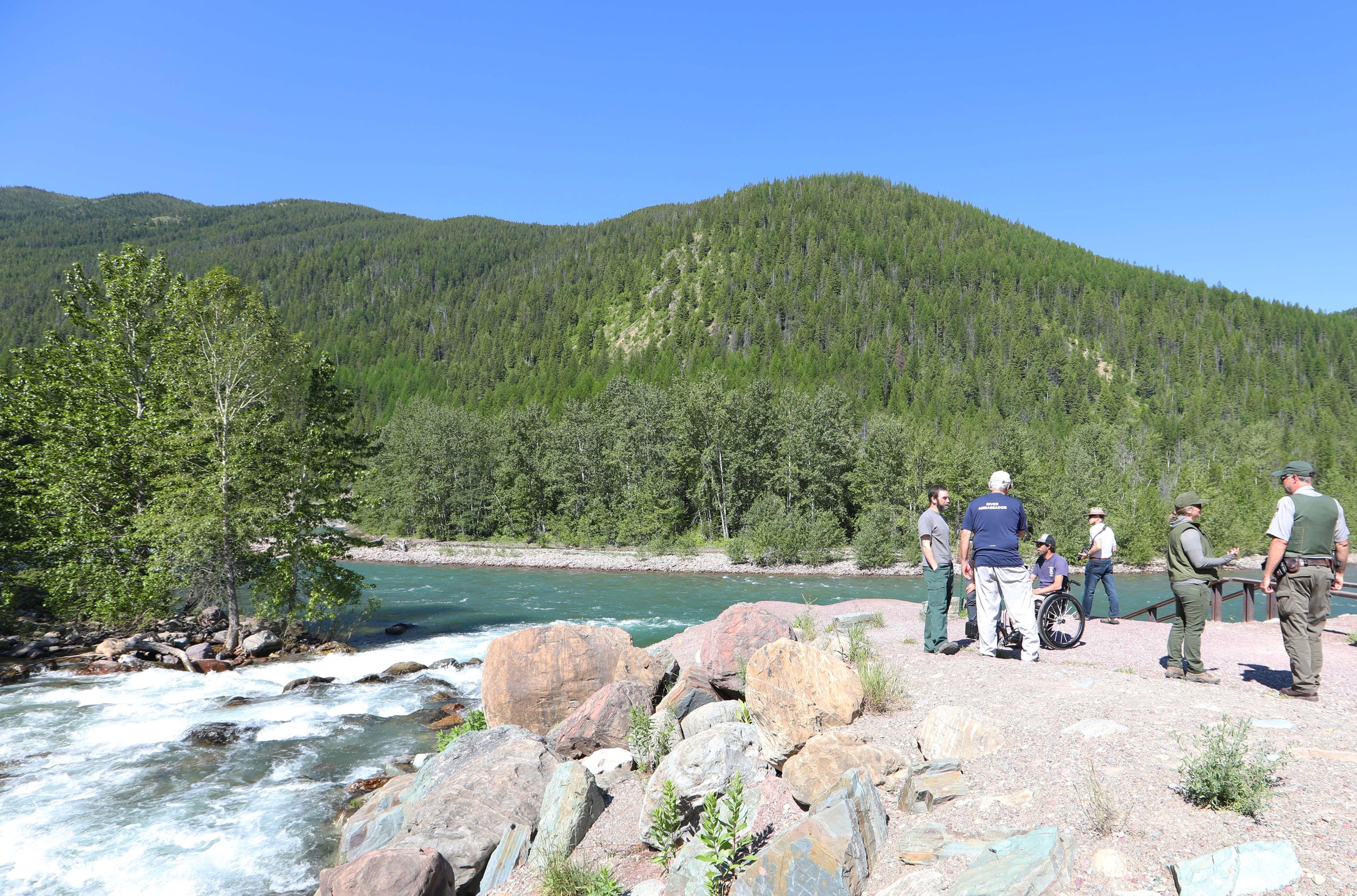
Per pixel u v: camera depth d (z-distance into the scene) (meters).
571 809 6.20
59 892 7.32
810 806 5.05
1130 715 5.58
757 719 6.21
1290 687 6.73
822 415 65.38
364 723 12.55
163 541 17.80
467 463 71.25
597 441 71.56
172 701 13.98
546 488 70.81
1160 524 53.66
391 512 71.81
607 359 169.12
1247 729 4.86
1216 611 11.44
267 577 19.48
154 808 9.16
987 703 6.43
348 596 20.22
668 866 5.25
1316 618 6.12
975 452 65.81
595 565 46.62
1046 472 65.81
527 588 34.19
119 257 20.28
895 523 54.62
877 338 165.38
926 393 138.00
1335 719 5.30
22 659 17.30
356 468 21.56
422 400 106.75
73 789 9.77
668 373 140.00
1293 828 3.59
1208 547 7.07
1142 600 29.41
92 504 19.36
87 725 12.47
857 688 6.69
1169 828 3.83
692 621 24.09
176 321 19.95
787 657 6.48
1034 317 182.62
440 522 70.81
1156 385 155.88
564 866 5.54
